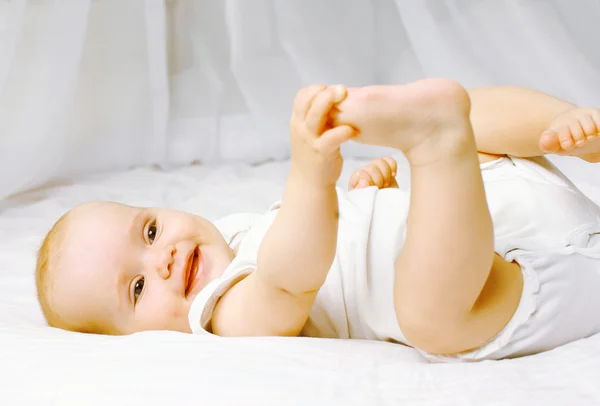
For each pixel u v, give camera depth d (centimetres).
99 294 107
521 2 188
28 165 188
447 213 75
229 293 99
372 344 93
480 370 81
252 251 100
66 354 88
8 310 118
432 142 73
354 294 98
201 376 78
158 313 105
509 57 192
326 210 82
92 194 186
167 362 82
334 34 214
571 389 75
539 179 106
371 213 102
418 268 78
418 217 76
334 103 71
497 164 109
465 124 72
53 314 110
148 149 216
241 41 213
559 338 90
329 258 85
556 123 98
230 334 97
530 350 90
